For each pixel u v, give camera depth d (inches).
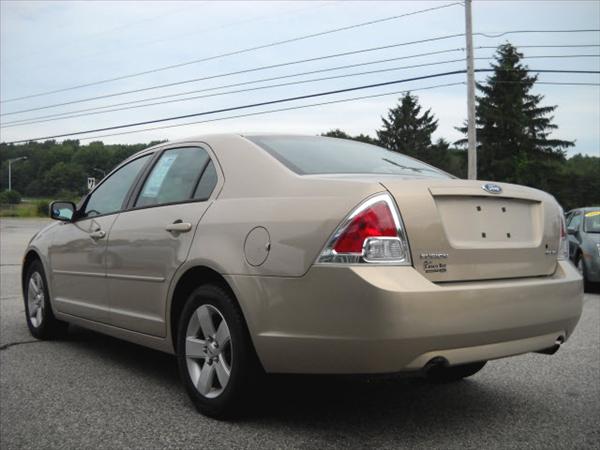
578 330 255.6
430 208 124.4
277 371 129.6
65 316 213.0
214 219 146.3
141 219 172.2
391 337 114.2
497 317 124.8
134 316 171.2
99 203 203.6
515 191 140.0
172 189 169.2
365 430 136.1
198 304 146.7
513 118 2346.2
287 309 125.4
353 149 168.1
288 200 132.5
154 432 135.1
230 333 136.6
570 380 177.8
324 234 122.1
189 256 148.0
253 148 152.6
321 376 127.1
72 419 143.9
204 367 145.3
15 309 297.0
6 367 190.7
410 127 3068.4
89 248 194.4
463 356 122.0
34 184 4463.6
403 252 120.0
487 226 132.8
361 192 122.4
